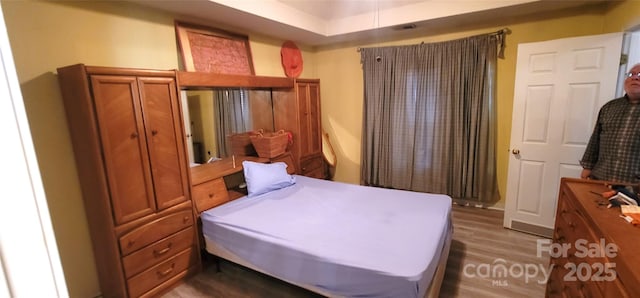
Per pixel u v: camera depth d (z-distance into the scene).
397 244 1.79
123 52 2.28
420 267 1.53
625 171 1.92
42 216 0.43
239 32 3.30
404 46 3.75
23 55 1.78
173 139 2.18
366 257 1.65
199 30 2.84
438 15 3.13
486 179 3.54
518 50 2.80
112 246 1.90
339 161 4.77
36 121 1.84
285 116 3.65
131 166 1.94
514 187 3.00
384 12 3.42
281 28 3.35
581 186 1.73
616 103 2.02
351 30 3.68
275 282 2.28
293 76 4.11
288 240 1.90
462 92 3.46
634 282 0.90
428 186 3.87
